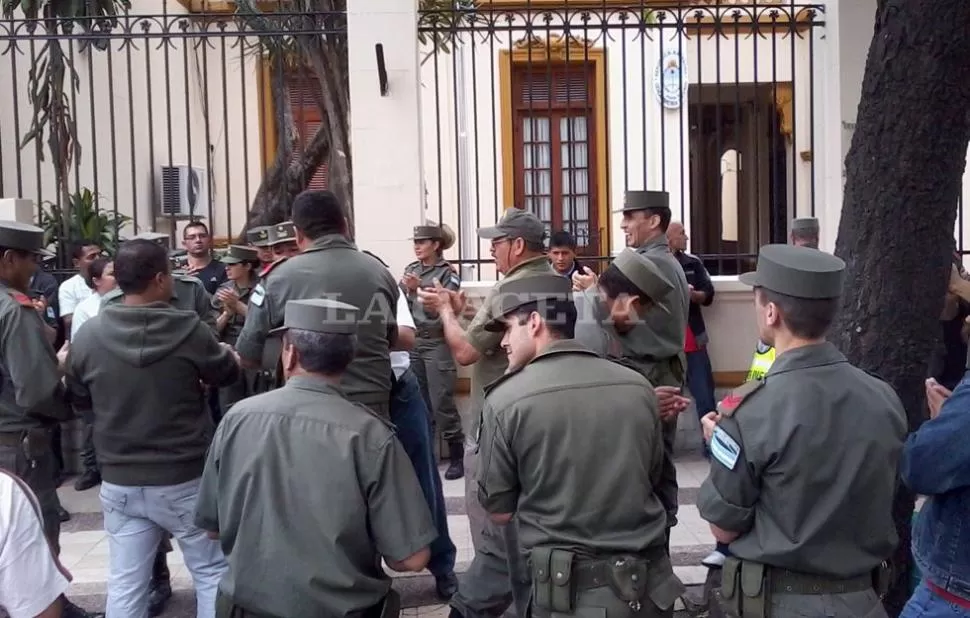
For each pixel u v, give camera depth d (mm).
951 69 3355
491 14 7387
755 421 2611
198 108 10969
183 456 3818
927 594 2607
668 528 3043
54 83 7691
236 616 2645
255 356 3910
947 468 2436
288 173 8000
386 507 2658
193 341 3846
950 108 3389
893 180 3443
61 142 7785
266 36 7320
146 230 9594
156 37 7223
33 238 4215
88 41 7441
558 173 10344
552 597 2781
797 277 2645
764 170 10805
